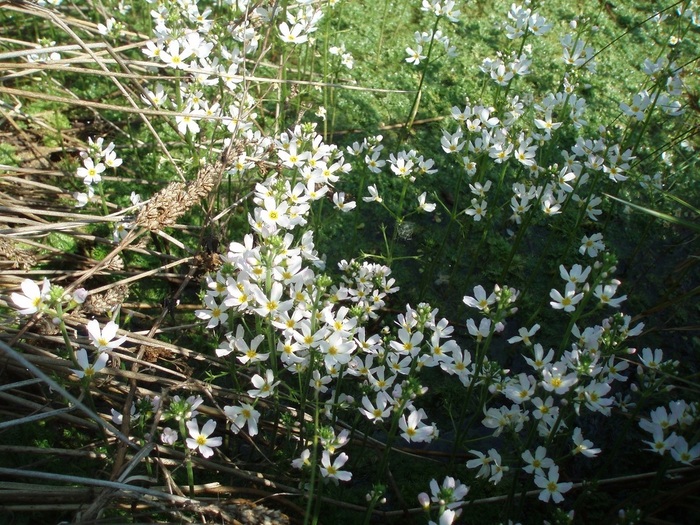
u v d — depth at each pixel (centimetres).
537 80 89
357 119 81
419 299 62
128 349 49
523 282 66
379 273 52
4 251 49
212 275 52
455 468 50
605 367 43
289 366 44
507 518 44
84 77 77
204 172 49
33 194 63
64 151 67
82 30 80
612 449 52
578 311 40
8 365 46
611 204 68
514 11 63
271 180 49
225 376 53
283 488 44
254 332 54
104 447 44
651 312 61
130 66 73
